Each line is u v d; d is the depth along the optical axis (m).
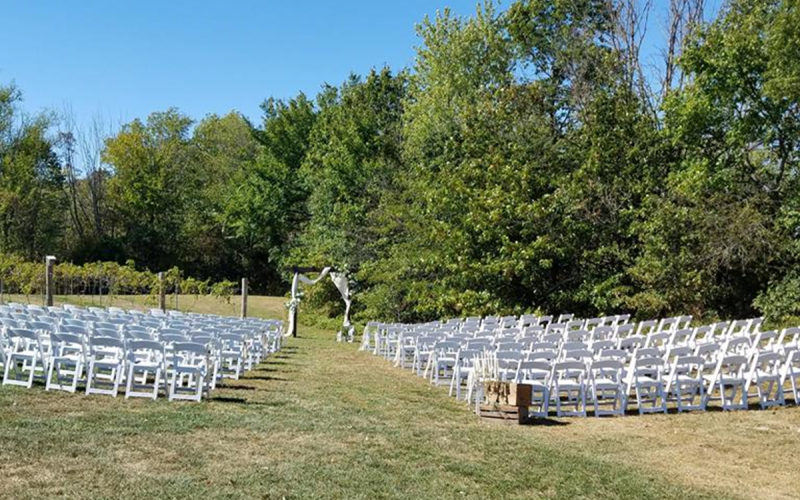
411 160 33.06
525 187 24.59
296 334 26.97
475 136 27.14
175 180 57.66
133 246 53.69
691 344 13.70
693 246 22.84
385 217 29.72
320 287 32.59
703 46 23.55
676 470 8.17
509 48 33.59
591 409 11.45
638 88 29.19
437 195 25.67
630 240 24.75
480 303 23.98
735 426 10.34
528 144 26.30
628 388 11.16
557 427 10.18
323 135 41.56
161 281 29.95
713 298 23.27
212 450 7.82
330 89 52.22
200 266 56.25
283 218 48.50
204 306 35.69
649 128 25.56
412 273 27.22
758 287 23.08
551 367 10.79
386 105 42.34
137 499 6.09
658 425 10.40
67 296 33.03
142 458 7.35
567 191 24.11
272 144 49.75
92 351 10.70
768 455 8.89
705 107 23.38
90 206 57.78
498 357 10.98
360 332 28.31
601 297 23.23
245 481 6.78
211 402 10.63
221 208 54.69
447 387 13.48
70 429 8.33
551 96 30.14
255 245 54.59
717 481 7.79
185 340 11.30
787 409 11.38
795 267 21.45
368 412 10.59
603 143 24.88
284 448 8.09
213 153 63.50
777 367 11.86
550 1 32.19
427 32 35.06
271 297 43.66
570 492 7.09
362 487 6.80
